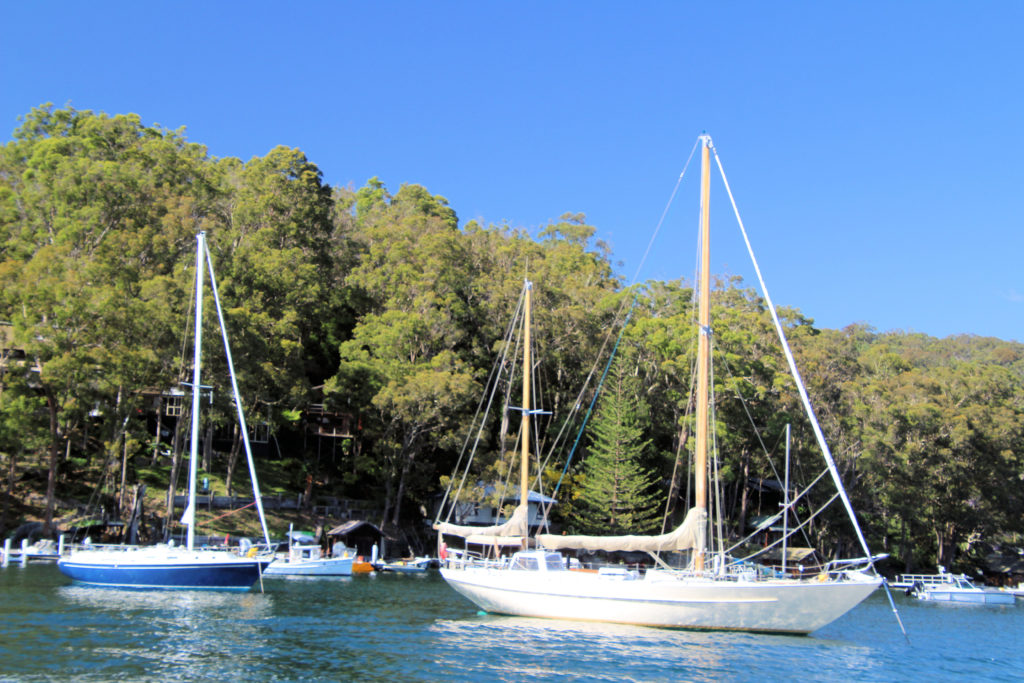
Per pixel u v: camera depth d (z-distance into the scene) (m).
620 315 85.19
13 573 49.00
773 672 28.16
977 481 78.06
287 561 57.81
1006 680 29.48
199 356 46.97
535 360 81.75
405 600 44.91
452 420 74.31
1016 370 150.50
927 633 42.66
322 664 27.17
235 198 93.81
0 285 59.91
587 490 71.94
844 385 81.50
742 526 80.94
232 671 25.72
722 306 104.50
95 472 69.00
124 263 67.88
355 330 80.81
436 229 97.69
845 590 33.16
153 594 41.56
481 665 27.69
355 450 81.31
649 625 34.69
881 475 76.81
